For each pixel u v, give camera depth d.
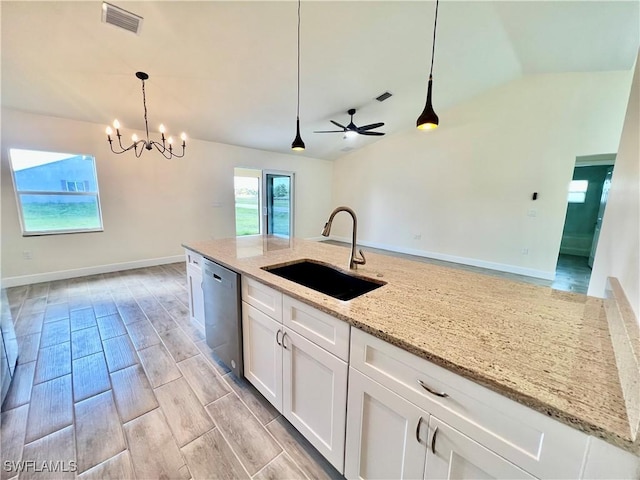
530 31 3.00
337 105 4.22
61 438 1.39
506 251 4.77
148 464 1.27
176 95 3.38
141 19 2.22
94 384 1.79
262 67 3.07
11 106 3.18
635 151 1.26
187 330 2.49
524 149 4.44
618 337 0.78
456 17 2.70
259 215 6.39
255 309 1.52
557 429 0.59
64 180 3.72
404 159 5.92
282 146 5.81
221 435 1.43
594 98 3.86
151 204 4.47
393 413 0.91
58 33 2.25
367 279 1.53
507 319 1.00
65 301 3.07
